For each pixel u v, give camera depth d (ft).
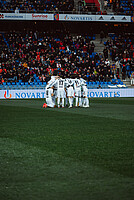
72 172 19.48
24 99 105.70
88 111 61.67
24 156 23.79
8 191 16.37
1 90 112.78
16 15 136.15
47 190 16.46
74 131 36.11
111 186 16.93
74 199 15.23
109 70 132.87
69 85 72.49
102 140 30.32
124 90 121.80
